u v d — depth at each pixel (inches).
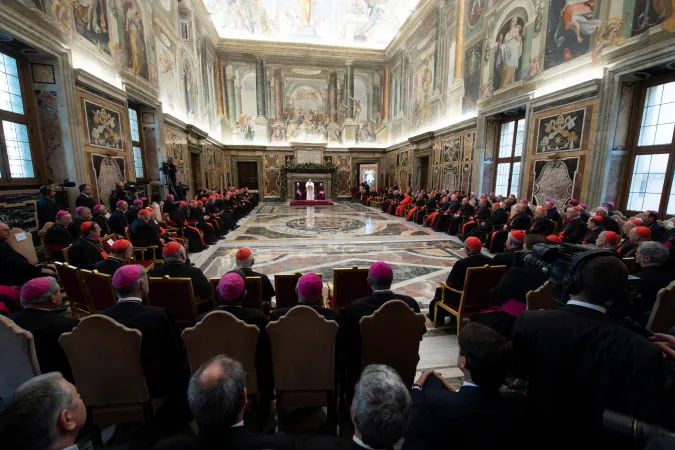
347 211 666.8
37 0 229.0
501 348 49.3
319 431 89.9
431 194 483.8
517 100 381.4
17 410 37.2
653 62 236.1
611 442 46.4
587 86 288.5
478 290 138.9
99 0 308.0
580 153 301.4
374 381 44.3
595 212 240.8
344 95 890.7
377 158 922.7
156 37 440.5
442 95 581.0
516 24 387.5
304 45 812.0
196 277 135.9
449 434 50.8
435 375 80.6
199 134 584.7
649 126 265.3
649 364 44.4
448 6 554.9
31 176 247.0
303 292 94.5
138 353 79.3
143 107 420.8
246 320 91.5
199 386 46.4
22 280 154.9
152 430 86.7
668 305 93.2
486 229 331.3
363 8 831.7
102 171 303.9
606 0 274.7
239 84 847.7
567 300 63.4
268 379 99.4
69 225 217.6
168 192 441.1
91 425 82.4
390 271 98.7
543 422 50.9
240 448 47.6
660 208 256.8
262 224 484.1
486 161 461.1
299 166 863.1
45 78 248.4
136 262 218.8
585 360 48.5
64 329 85.9
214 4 747.4
